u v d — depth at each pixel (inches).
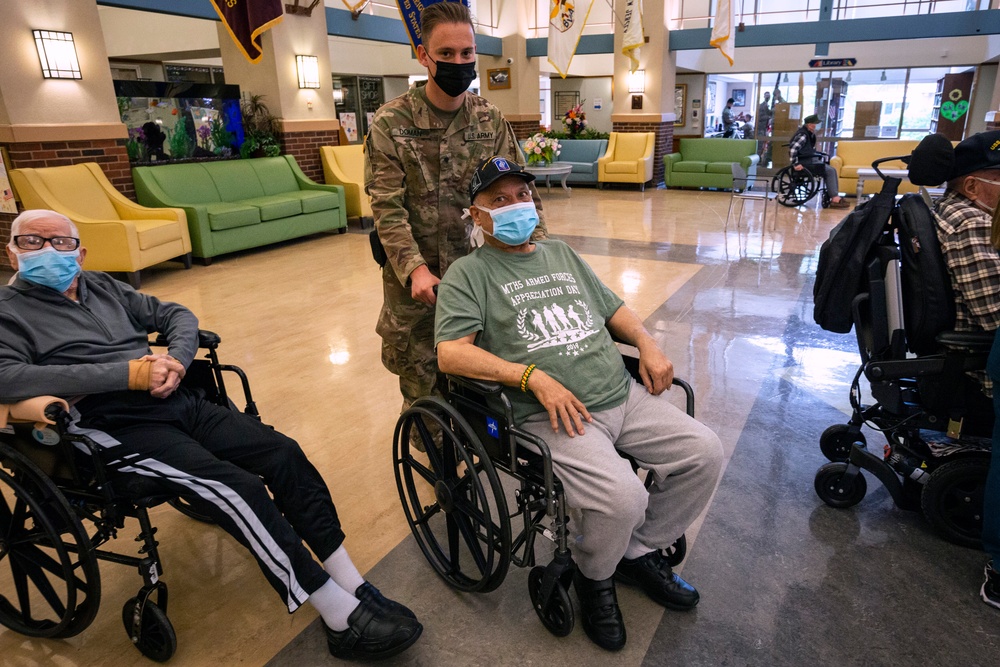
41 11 221.6
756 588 75.1
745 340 155.5
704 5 519.8
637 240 278.5
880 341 82.2
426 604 74.2
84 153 238.5
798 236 282.7
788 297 191.0
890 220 84.1
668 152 498.0
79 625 64.9
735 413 118.2
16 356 66.6
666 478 69.2
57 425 62.1
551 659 66.1
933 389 78.4
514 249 72.9
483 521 67.8
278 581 63.9
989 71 478.3
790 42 432.5
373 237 85.9
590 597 68.1
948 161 76.2
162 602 67.8
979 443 81.5
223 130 300.2
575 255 77.5
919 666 63.9
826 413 117.9
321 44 335.9
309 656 67.3
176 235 231.6
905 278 80.5
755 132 555.2
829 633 68.2
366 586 68.6
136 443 66.2
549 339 69.1
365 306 190.4
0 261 239.0
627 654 66.4
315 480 71.1
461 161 87.0
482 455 63.5
